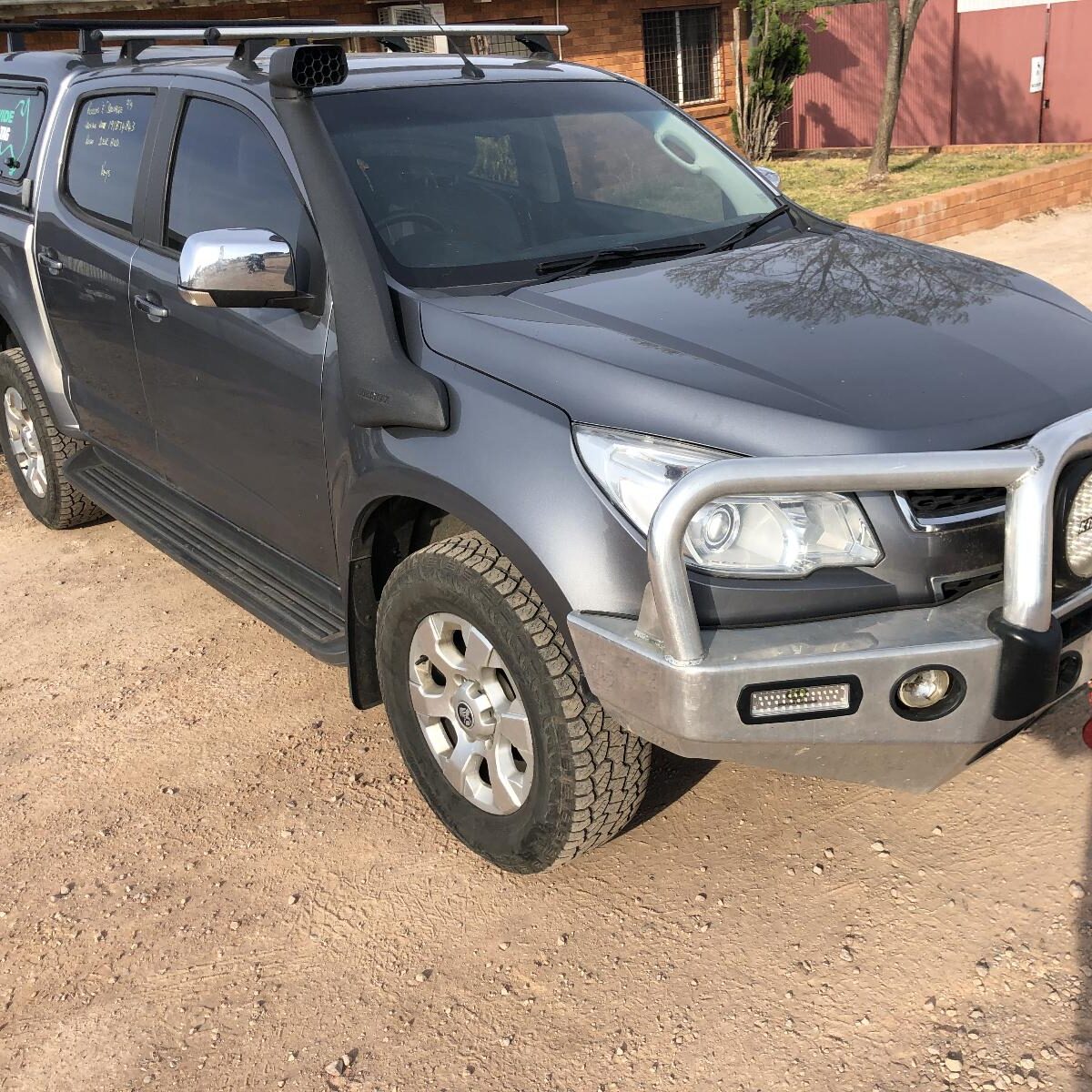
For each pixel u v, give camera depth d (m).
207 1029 2.58
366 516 2.98
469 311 2.85
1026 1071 2.27
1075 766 3.17
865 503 2.32
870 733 2.29
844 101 20.33
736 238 3.49
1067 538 2.30
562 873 2.97
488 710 2.81
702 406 2.39
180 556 4.01
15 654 4.34
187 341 3.64
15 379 5.03
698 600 2.30
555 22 15.12
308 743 3.65
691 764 3.36
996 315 2.84
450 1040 2.50
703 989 2.57
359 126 3.36
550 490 2.46
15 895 3.04
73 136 4.50
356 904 2.93
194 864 3.12
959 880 2.81
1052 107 18.08
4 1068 2.51
